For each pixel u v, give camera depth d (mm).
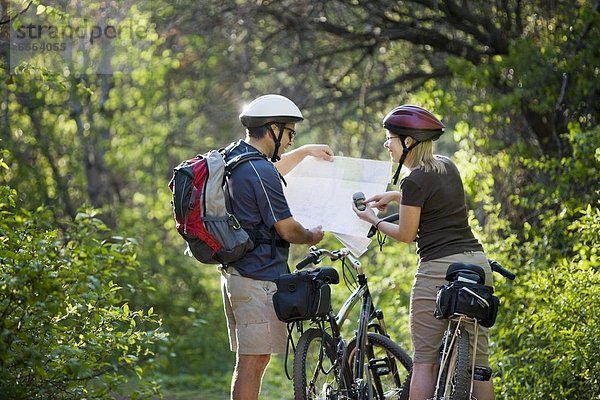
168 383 17062
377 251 17375
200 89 24594
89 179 24828
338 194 8680
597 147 11852
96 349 8664
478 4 17062
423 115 8008
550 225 12164
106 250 9430
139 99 24281
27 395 8141
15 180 19859
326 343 8617
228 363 19234
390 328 13781
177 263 21938
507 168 14750
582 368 9562
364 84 18750
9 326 7617
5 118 19312
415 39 17656
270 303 8188
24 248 8453
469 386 7754
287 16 18969
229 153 8445
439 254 7980
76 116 22688
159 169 25656
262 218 8172
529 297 11062
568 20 15352
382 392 8836
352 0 18016
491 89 16422
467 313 7500
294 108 8492
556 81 14984
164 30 20859
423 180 7926
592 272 9953
